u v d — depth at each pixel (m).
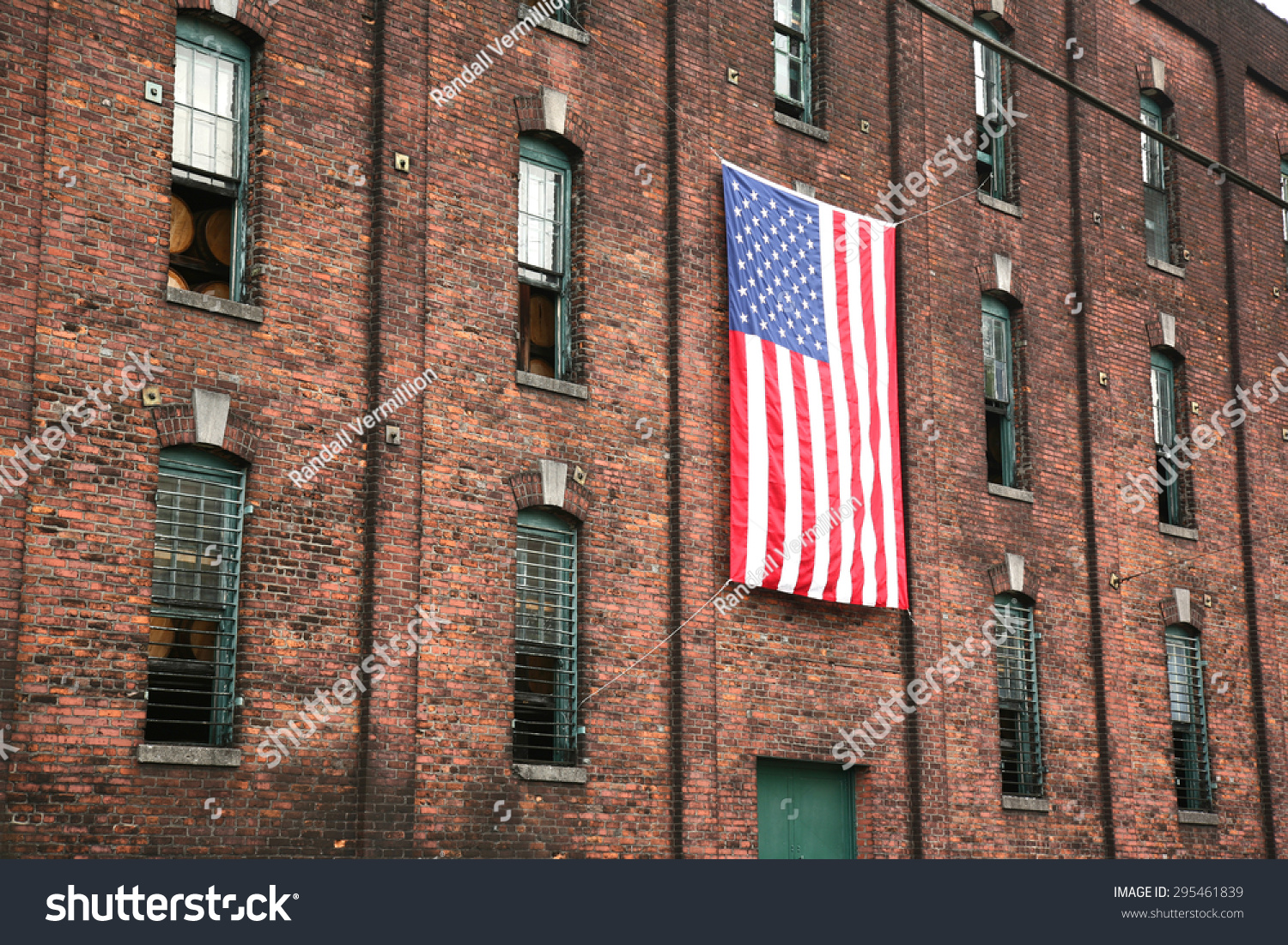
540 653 21.62
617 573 22.44
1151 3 33.81
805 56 27.09
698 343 23.98
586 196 23.17
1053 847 27.55
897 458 25.91
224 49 19.92
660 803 22.25
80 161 18.00
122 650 17.47
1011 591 27.92
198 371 18.66
